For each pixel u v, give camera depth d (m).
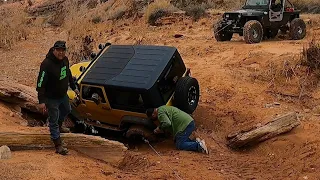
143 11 25.83
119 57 8.40
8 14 24.75
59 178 5.32
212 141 8.28
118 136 8.77
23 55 16.44
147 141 8.02
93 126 8.59
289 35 16.61
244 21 16.06
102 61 8.41
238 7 23.83
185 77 8.27
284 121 8.10
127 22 24.42
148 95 7.54
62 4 34.81
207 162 7.05
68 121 8.65
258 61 12.60
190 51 15.04
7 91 8.48
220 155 7.54
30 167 5.54
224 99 10.39
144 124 7.84
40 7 38.97
